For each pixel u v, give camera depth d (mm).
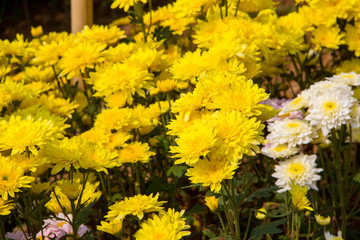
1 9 7324
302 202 1589
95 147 1641
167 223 1410
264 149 2023
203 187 1739
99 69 2309
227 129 1458
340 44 2727
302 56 2896
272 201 2379
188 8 2461
